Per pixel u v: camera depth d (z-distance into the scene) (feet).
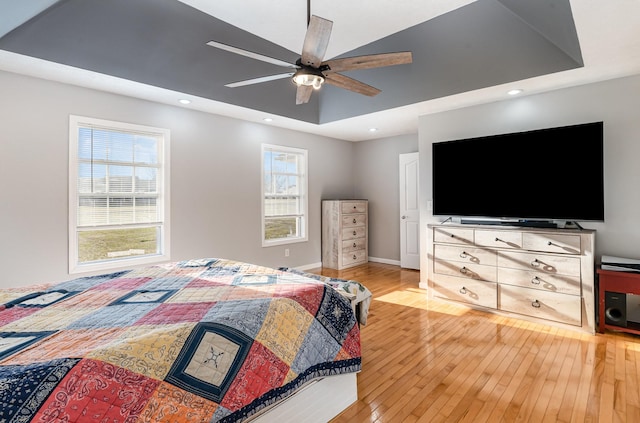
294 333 5.47
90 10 8.34
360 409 6.33
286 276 7.30
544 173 10.93
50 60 8.69
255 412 4.64
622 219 9.98
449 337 9.52
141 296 5.84
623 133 9.95
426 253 14.42
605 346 8.77
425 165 14.25
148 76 10.34
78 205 10.78
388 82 12.94
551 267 10.14
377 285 15.26
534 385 7.01
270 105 14.01
